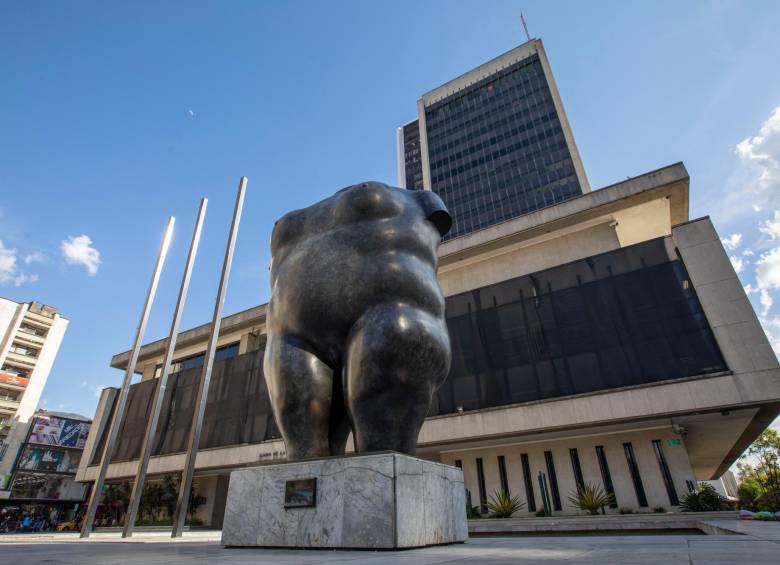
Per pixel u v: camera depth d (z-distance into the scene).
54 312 44.50
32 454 36.25
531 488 17.11
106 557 2.35
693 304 15.83
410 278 3.84
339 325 3.83
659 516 13.09
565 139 58.09
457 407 18.34
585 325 17.28
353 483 3.01
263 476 3.40
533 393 17.23
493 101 65.94
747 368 14.26
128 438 28.62
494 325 18.98
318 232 4.30
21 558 2.27
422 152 67.38
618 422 15.46
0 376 39.31
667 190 19.83
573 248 22.08
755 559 1.82
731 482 66.25
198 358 33.28
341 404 3.96
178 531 9.30
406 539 2.83
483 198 60.09
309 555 2.44
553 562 1.79
